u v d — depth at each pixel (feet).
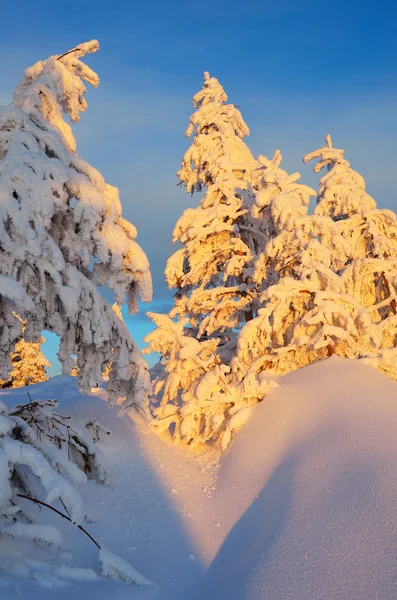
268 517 23.24
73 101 30.07
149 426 40.16
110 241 25.61
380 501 19.58
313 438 28.68
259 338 44.75
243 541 22.39
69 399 48.85
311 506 21.50
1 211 21.62
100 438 34.06
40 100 27.07
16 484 21.49
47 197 22.74
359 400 31.19
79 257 28.53
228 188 61.57
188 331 63.57
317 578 16.57
